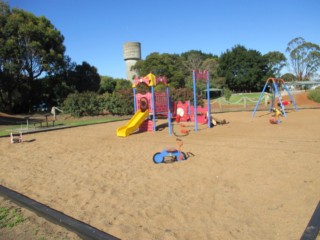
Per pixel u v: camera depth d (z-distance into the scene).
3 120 24.06
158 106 15.48
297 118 16.94
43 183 6.18
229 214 4.27
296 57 78.50
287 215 4.12
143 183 5.91
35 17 35.94
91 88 43.00
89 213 4.48
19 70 34.41
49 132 15.10
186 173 6.49
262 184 5.48
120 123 18.58
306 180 5.54
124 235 3.75
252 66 69.25
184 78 62.16
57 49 37.38
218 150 8.74
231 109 27.78
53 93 39.38
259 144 9.30
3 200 5.25
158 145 10.20
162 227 3.96
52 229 4.05
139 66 67.12
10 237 3.85
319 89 36.78
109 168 7.29
